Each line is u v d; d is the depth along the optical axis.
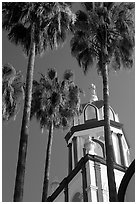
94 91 34.97
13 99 24.36
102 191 23.39
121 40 21.48
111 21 21.22
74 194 25.00
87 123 30.86
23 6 19.52
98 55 21.52
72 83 28.38
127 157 30.16
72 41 22.45
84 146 28.25
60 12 20.05
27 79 17.23
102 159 25.69
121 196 16.34
